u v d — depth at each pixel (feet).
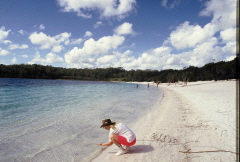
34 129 23.24
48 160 14.67
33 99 57.93
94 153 16.05
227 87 92.73
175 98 59.47
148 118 29.86
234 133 18.48
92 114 33.35
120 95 75.97
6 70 399.24
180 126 22.70
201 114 28.86
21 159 14.79
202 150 14.89
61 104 46.50
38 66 491.31
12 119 28.81
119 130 14.94
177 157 13.96
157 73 516.73
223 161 12.83
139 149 15.93
